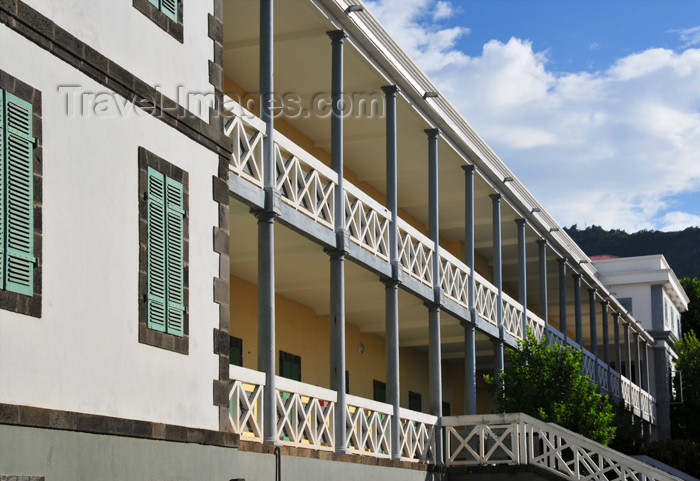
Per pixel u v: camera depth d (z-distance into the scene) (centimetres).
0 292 745
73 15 871
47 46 823
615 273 4531
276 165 1353
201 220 1040
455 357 2805
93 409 845
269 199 1291
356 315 2170
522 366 2052
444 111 1877
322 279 1806
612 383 3381
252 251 1606
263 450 1187
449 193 2316
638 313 4478
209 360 1030
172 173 994
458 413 2978
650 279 4472
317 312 2069
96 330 858
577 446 1769
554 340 2659
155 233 955
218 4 1125
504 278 3184
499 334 2209
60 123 833
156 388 937
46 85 819
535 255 2872
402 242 1731
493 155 2117
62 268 821
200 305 1023
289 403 1295
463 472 1820
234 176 1221
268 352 1255
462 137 1969
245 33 1561
